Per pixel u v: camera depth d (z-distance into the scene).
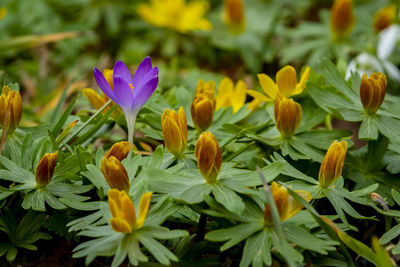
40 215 0.46
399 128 0.48
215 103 0.51
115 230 0.42
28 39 0.72
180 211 0.45
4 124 0.47
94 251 0.42
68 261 0.47
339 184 0.47
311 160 0.50
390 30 0.66
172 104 0.55
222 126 0.49
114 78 0.44
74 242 0.47
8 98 0.47
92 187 0.46
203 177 0.44
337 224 0.46
